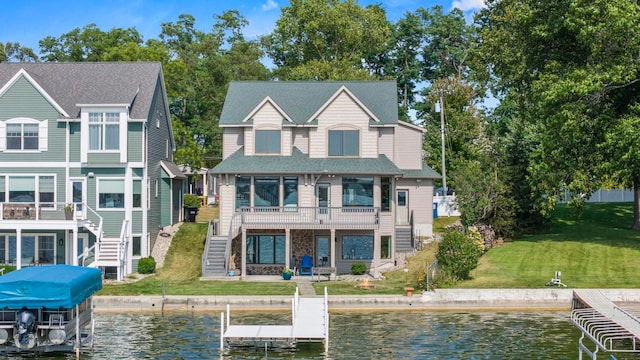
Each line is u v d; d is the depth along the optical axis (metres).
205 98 84.31
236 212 48.72
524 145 54.75
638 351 26.22
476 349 29.12
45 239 48.53
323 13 78.50
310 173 48.50
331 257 46.03
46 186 48.53
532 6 50.47
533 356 28.05
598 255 45.97
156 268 47.97
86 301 30.75
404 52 92.44
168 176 54.09
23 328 27.59
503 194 53.09
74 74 51.84
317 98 53.19
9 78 51.16
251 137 50.62
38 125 48.44
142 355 28.55
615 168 44.59
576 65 49.25
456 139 73.88
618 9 43.31
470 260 41.78
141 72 52.34
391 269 47.66
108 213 48.38
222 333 29.50
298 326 32.31
